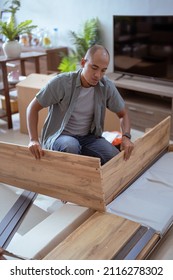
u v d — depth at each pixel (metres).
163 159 2.08
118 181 1.67
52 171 1.61
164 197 1.67
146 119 3.34
